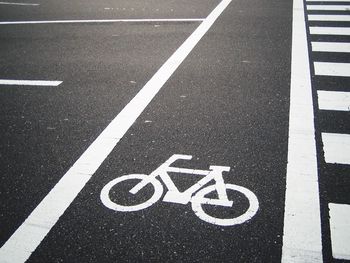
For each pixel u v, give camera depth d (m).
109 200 3.55
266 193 3.56
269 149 4.28
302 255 2.87
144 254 2.95
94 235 3.15
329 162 4.00
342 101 5.36
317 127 4.71
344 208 3.34
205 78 6.32
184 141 4.50
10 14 11.62
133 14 10.85
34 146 4.53
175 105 5.43
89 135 4.73
